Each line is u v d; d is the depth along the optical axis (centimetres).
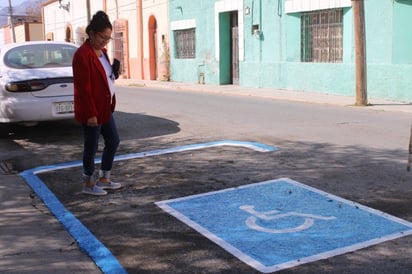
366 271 366
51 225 486
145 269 383
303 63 1722
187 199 536
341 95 1577
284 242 418
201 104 1393
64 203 543
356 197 521
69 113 859
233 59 2173
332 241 416
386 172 610
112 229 465
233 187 570
